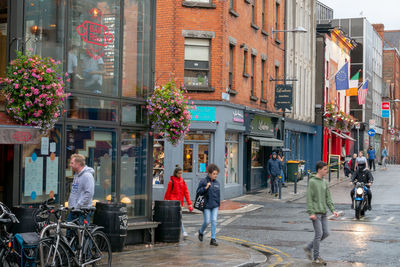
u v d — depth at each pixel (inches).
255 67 1129.4
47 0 416.5
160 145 917.8
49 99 372.2
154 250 454.3
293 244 507.2
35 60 373.4
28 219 365.7
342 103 2023.9
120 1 477.1
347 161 1539.1
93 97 448.8
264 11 1193.4
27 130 345.1
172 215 496.4
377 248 478.0
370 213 751.1
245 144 1088.8
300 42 1517.0
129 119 483.8
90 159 445.7
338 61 1951.3
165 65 933.8
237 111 1018.1
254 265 407.2
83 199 373.4
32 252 315.0
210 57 953.5
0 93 378.0
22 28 390.0
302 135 1579.7
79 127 436.5
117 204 429.4
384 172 1674.5
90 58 450.9
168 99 498.6
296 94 1473.9
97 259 356.5
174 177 539.8
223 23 951.6
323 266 403.2
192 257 421.1
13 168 384.2
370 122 2422.5
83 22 446.3
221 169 950.4
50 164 411.5
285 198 969.5
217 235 563.2
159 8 938.7
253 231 589.0
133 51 490.9
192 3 938.7
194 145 944.9
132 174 487.8
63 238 331.9
